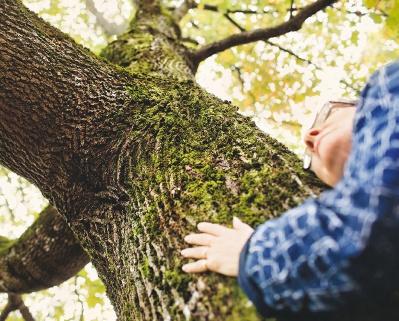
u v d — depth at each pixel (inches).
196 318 43.4
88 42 220.5
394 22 101.7
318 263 31.5
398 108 31.7
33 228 135.0
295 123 211.5
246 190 55.1
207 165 61.7
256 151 62.7
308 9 157.8
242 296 42.3
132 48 123.7
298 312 35.0
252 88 214.4
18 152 79.2
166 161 65.6
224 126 69.8
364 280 30.3
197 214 54.1
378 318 33.5
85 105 79.0
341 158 40.4
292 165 58.7
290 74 207.6
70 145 76.6
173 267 49.9
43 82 78.2
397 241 29.1
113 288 65.3
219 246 46.4
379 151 30.6
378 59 196.2
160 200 59.8
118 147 73.6
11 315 199.5
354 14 186.9
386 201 29.0
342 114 41.9
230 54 208.7
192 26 216.4
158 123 73.2
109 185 71.3
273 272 34.6
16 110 76.2
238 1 199.0
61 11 211.3
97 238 70.5
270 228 37.1
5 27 79.4
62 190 77.2
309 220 33.0
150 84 88.0
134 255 57.2
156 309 48.2
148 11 165.5
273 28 157.5
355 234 29.7
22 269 133.3
